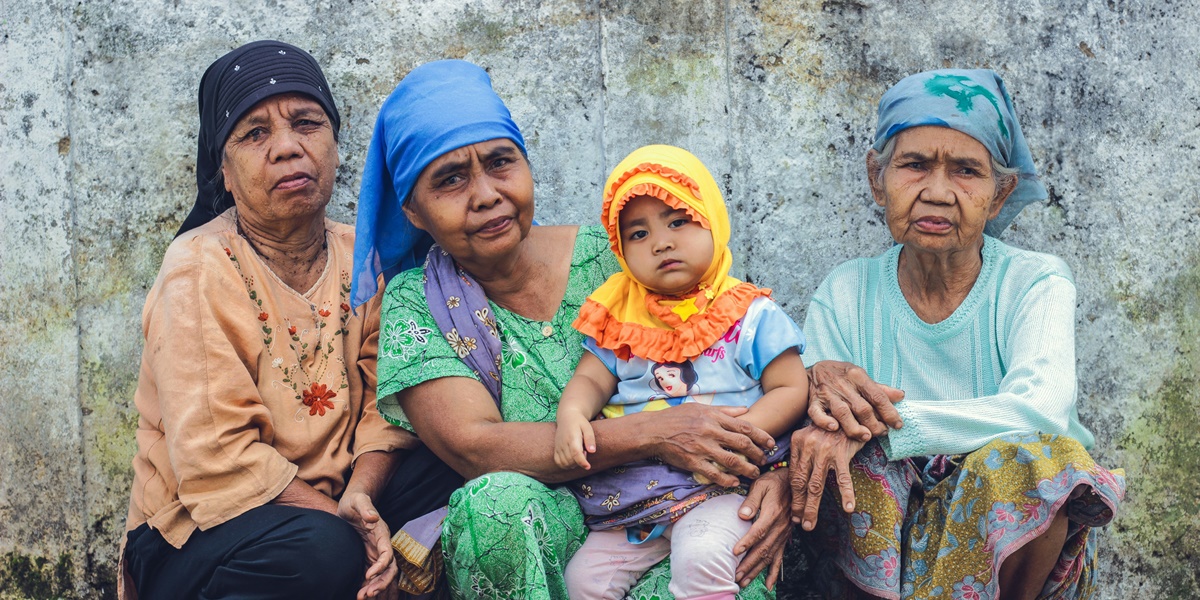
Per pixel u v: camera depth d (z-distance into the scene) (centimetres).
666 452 257
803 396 266
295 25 339
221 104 298
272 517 268
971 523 253
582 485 268
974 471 252
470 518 246
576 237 296
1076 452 244
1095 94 339
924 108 281
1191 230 343
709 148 337
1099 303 338
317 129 301
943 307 300
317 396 296
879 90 339
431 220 272
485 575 247
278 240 303
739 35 336
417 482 287
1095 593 335
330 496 293
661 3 336
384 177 287
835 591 284
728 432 254
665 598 254
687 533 252
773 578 261
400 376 274
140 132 340
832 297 312
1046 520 242
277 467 278
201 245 292
